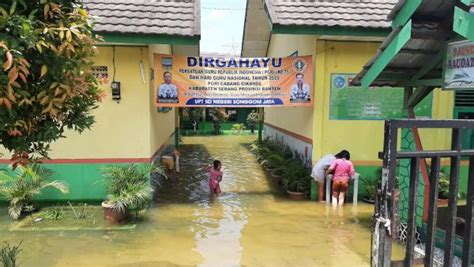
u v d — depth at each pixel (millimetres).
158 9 7496
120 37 6848
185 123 24531
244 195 8531
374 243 2418
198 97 7695
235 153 15328
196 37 6945
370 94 8070
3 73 2377
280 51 12055
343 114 8086
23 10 2576
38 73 2664
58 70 2658
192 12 7535
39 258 5105
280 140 12578
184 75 7625
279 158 9922
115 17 7105
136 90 7523
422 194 4977
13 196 6680
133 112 7551
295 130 10055
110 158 7570
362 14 7648
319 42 7863
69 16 2771
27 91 2619
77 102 3082
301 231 6180
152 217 6848
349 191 8094
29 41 2389
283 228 6324
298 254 5262
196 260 5062
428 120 2342
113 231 6125
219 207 7551
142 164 7625
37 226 6324
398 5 3979
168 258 5125
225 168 11945
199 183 9711
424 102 7961
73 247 5484
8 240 5727
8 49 2299
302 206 7637
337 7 7832
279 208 7492
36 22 2545
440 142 8023
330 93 8016
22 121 2646
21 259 5066
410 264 2467
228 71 7727
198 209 7402
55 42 2645
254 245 5590
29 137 2836
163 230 6188
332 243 5664
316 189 8141
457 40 4125
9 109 2494
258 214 7094
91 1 7438
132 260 5055
